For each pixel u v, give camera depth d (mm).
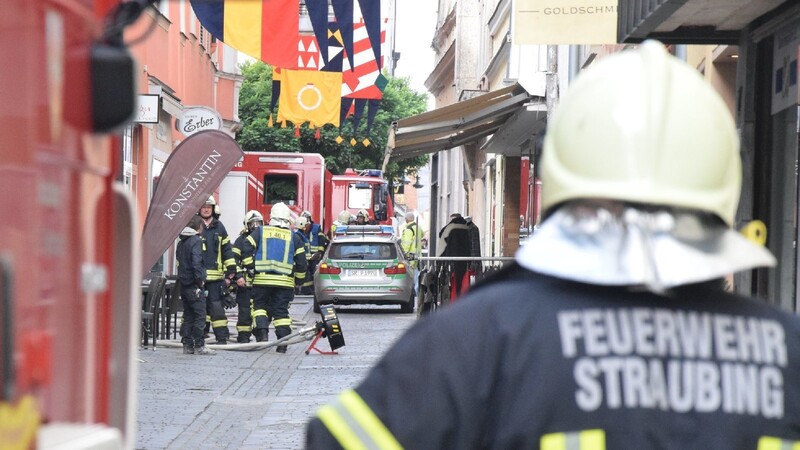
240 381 31688
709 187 5051
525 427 4812
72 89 7527
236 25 39594
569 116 5199
